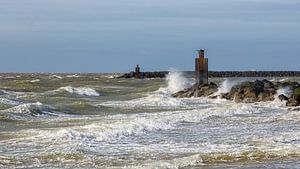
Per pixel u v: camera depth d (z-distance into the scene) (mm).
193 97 154500
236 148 56969
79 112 103625
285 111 105688
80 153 53344
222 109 101625
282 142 61188
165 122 79750
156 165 47656
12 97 129250
